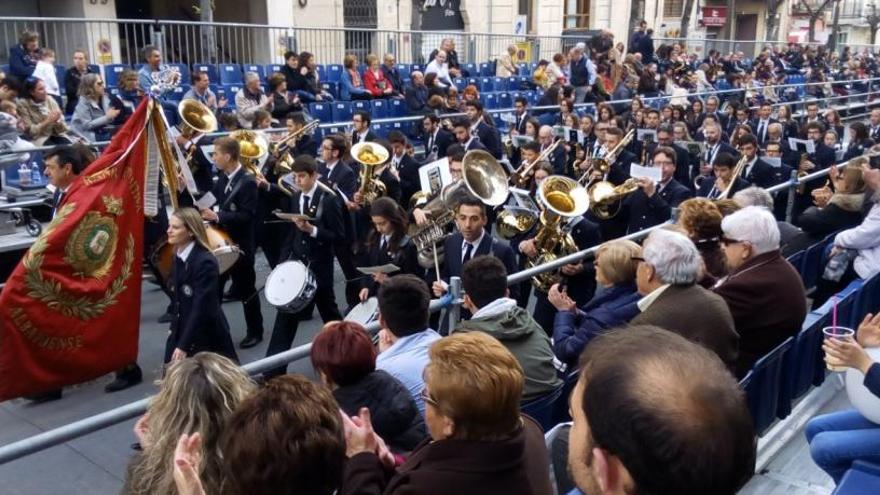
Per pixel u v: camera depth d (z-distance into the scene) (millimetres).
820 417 3670
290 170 7930
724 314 3469
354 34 18484
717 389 1314
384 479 2471
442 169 7723
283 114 12688
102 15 15414
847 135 16562
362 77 15898
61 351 5180
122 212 5410
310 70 14523
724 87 23797
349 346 2992
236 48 16281
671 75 21531
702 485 1251
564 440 2988
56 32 14180
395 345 3520
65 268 5129
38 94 10062
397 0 21141
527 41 22750
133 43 15125
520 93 18219
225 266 6391
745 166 9688
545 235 6070
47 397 5844
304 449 2031
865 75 30609
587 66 18516
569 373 3986
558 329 4238
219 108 12734
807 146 11461
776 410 4348
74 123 10688
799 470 4156
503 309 3697
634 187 7609
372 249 6051
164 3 19469
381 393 2988
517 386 2309
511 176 9109
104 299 5332
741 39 40562
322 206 6422
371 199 7910
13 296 4961
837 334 3334
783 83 25484
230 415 2238
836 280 5832
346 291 7453
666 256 3555
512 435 2309
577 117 13594
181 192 7301
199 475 2250
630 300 3977
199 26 15047
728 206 5250
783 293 3982
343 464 2166
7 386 5020
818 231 6355
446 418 2291
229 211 7102
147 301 7887
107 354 5406
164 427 2402
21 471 4828
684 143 10797
